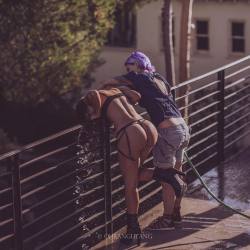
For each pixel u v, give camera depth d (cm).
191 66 3491
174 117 859
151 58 3553
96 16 2516
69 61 2484
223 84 1191
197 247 882
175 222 946
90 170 907
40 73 2462
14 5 2412
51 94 2677
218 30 3409
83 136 870
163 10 2748
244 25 3344
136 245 884
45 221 1175
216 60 3434
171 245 888
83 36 2503
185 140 872
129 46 3603
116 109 834
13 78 2469
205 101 2269
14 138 3053
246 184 1123
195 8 3441
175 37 3478
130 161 833
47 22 2423
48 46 2441
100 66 3312
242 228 944
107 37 3522
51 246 933
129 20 3581
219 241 901
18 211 792
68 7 2441
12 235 796
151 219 968
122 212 945
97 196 923
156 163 870
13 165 777
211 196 1067
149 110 859
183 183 874
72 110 3077
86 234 888
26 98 2545
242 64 3170
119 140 830
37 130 3117
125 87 857
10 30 2425
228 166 1209
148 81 860
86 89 3069
